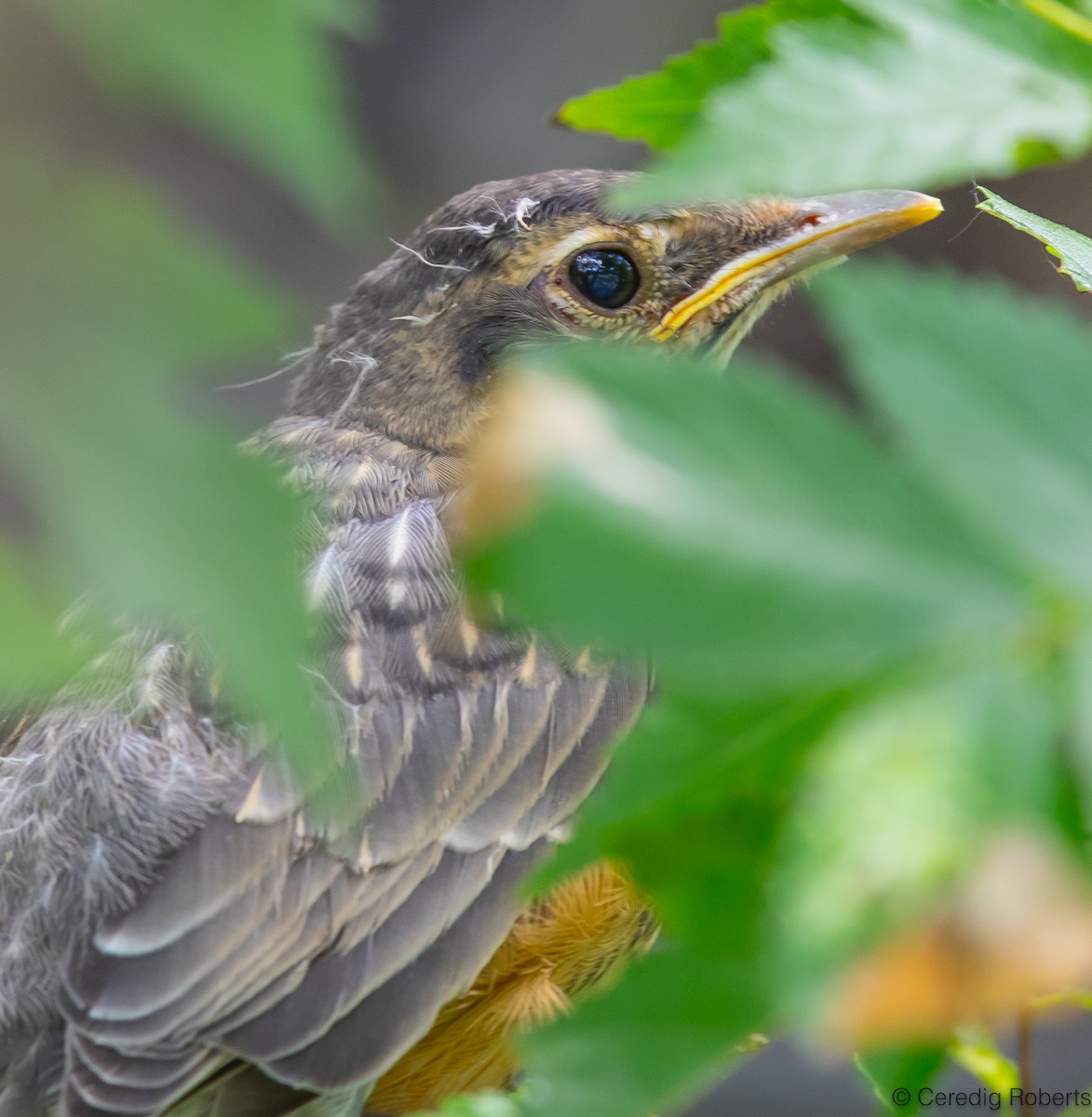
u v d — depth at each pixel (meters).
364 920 1.17
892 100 0.34
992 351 0.29
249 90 0.20
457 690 1.28
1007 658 0.28
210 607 0.21
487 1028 1.31
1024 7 0.37
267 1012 1.13
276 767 1.18
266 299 0.20
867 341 0.29
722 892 0.34
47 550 0.19
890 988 0.25
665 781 0.33
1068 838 0.27
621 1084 0.33
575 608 0.27
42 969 1.15
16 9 0.18
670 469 0.27
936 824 0.27
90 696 1.26
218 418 0.21
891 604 0.28
